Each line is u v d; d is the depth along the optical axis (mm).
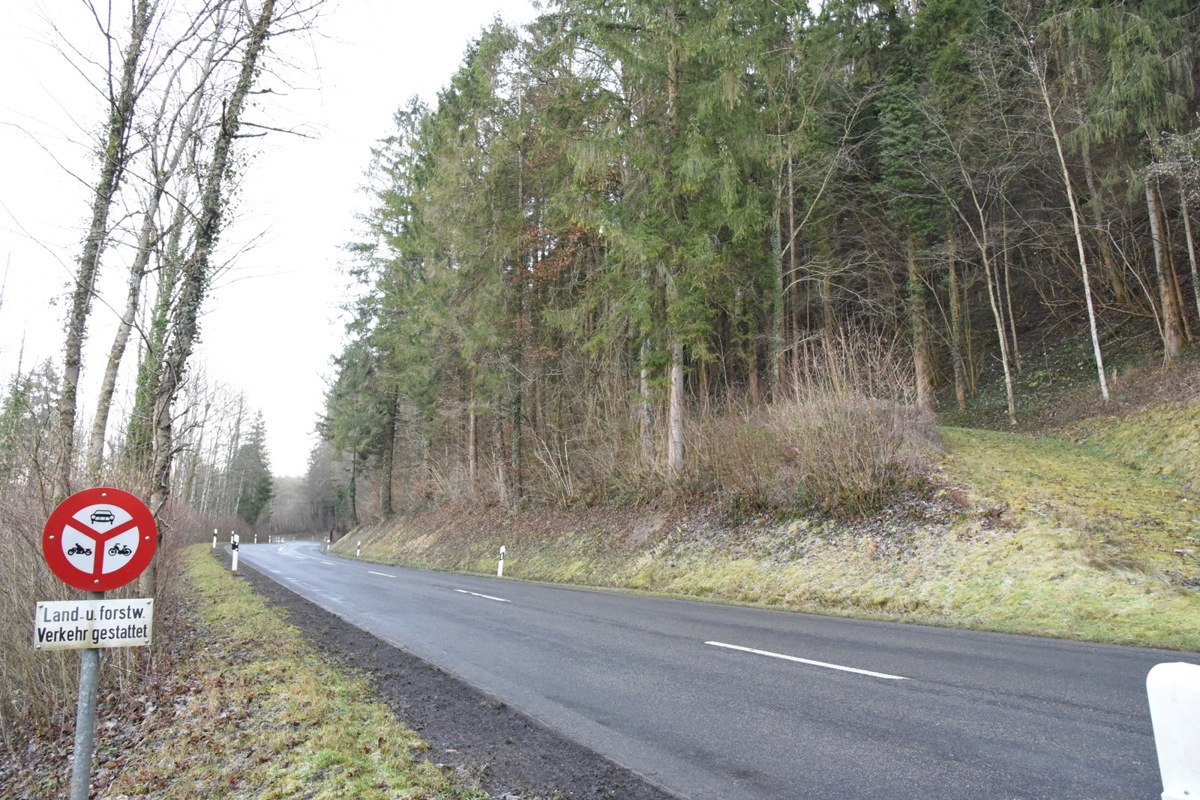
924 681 6309
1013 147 24484
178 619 11391
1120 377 21406
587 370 26422
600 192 19141
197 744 5383
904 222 24938
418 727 5688
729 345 27500
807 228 26500
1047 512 12656
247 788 4395
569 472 25047
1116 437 18312
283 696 6332
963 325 30359
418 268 29953
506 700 6367
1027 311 31734
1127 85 18781
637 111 18984
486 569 23969
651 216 18000
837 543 14156
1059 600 9789
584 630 9938
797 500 15953
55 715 6863
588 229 19109
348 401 42562
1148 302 24234
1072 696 5637
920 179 24984
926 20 25359
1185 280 23750
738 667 7203
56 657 7043
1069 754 4355
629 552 18641
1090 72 20828
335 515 85875
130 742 5902
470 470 31812
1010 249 30828
